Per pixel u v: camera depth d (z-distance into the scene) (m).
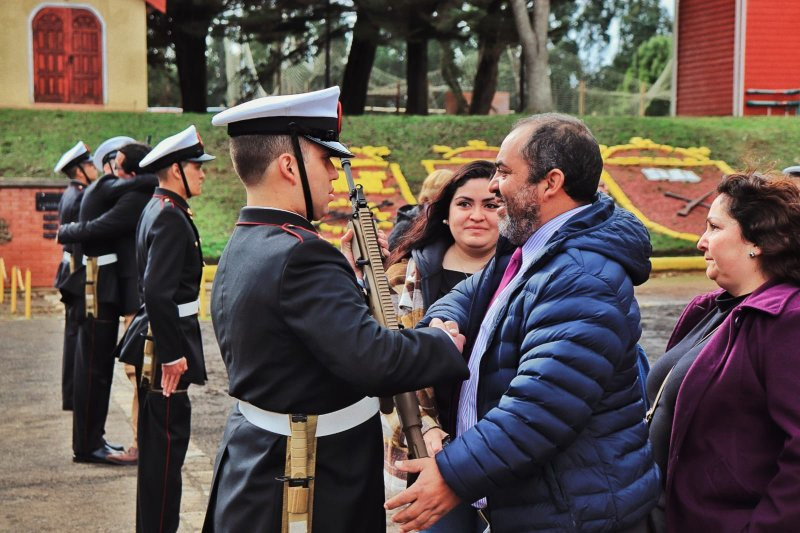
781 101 25.06
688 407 2.68
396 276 4.03
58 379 8.63
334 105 2.60
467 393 2.75
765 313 2.57
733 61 25.23
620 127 21.09
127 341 4.60
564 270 2.46
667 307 13.12
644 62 55.47
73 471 5.85
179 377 4.43
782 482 2.44
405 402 2.55
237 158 2.60
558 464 2.45
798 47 24.97
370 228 2.73
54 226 15.52
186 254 4.49
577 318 2.40
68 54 18.78
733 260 2.82
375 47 26.31
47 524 4.89
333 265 2.47
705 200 18.91
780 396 2.49
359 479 2.57
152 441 4.45
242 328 2.50
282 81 42.03
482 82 26.77
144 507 4.46
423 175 18.80
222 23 24.52
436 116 20.77
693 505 2.66
